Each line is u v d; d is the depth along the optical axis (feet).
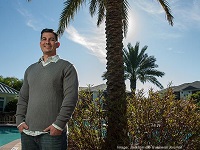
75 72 8.97
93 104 17.22
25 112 9.32
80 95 17.80
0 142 50.16
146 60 111.86
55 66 8.89
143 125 15.10
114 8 21.42
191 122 15.81
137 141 15.21
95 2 40.57
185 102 17.29
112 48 20.39
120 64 19.92
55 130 8.05
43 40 9.32
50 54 9.34
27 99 9.50
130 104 16.61
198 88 136.26
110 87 19.26
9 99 92.12
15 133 61.72
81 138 16.56
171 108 15.79
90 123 16.90
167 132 15.02
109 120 16.53
